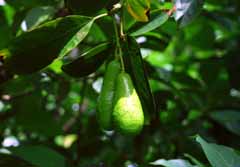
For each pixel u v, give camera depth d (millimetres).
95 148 2154
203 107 2141
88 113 2404
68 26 1336
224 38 2549
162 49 1792
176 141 2070
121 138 2225
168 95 1979
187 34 2322
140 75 1400
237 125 2029
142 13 1335
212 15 2189
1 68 1650
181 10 1482
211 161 1390
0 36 1927
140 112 1321
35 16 1616
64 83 2010
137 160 2129
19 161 1637
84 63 1416
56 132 1978
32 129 1981
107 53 1410
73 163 2016
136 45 1378
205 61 2229
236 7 2352
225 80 2219
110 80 1352
